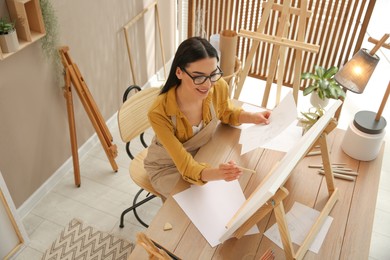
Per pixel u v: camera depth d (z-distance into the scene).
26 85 2.15
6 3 1.88
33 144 2.35
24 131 2.25
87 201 2.54
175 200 1.55
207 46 1.48
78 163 2.57
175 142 1.63
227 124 1.94
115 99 3.05
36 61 2.16
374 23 3.95
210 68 1.49
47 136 2.44
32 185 2.45
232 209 1.53
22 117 2.20
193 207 1.53
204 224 1.47
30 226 2.38
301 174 1.70
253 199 1.32
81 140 2.79
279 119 1.63
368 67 1.79
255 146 1.61
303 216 1.53
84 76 2.60
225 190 1.60
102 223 2.41
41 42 2.15
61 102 2.47
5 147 2.15
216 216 1.50
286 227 1.30
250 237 1.44
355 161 1.76
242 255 1.39
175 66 1.54
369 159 1.75
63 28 2.27
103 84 2.84
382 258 2.26
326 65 3.15
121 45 2.90
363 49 1.83
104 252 2.24
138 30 3.06
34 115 2.28
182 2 3.49
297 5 2.92
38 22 2.01
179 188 1.60
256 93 3.51
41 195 2.54
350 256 1.40
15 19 1.92
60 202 2.53
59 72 2.35
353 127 1.75
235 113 1.87
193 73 1.49
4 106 2.06
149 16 3.15
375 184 1.66
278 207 1.26
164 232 1.44
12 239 2.17
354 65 1.82
